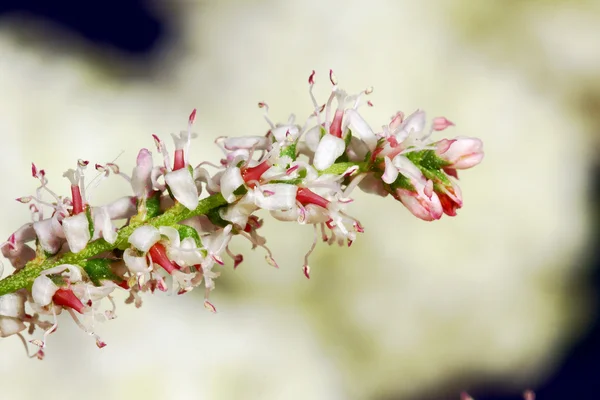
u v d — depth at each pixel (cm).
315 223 13
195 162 32
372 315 32
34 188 29
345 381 32
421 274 32
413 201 12
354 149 13
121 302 27
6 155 29
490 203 32
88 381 26
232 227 13
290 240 32
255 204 12
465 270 32
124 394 26
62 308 13
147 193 13
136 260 12
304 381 30
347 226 13
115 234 12
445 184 12
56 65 32
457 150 13
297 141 13
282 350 31
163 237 12
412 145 13
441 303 32
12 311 13
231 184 12
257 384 29
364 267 32
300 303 32
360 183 13
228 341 29
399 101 32
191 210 12
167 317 28
